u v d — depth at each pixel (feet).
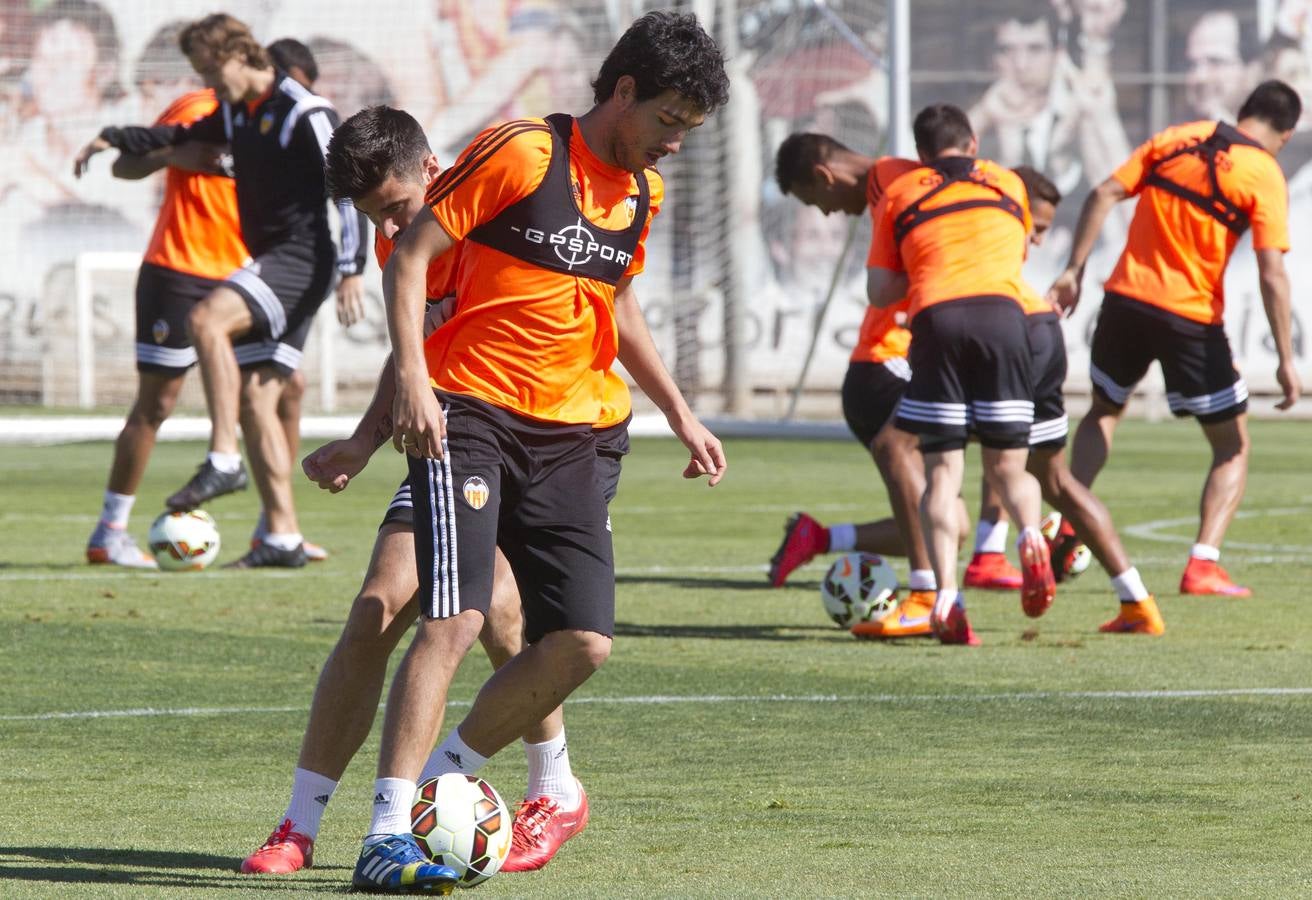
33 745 62.75
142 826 50.85
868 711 70.74
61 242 331.98
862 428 107.04
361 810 54.39
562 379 47.29
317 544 135.44
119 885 43.73
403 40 325.62
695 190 306.76
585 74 326.24
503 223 46.57
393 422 46.91
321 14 324.39
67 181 332.19
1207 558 109.81
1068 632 94.07
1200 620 98.43
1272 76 340.59
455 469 45.70
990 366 88.07
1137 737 65.46
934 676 79.51
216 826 51.03
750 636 92.32
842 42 336.90
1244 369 335.88
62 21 329.52
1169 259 108.27
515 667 47.29
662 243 309.22
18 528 145.18
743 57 331.36
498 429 46.42
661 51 46.11
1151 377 330.95
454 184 45.85
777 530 148.66
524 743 49.08
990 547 114.73
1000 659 84.74
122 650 84.53
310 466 49.39
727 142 305.73
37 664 80.33
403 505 48.34
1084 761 61.11
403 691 44.78
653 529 149.79
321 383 299.58
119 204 333.62
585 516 47.32
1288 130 111.86
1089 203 109.70
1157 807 53.93
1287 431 288.71
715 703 72.54
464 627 45.27
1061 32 341.41
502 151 45.98
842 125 338.34
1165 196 108.17
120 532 121.70
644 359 52.01
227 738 64.28
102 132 117.50
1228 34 341.00
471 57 326.44
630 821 52.19
